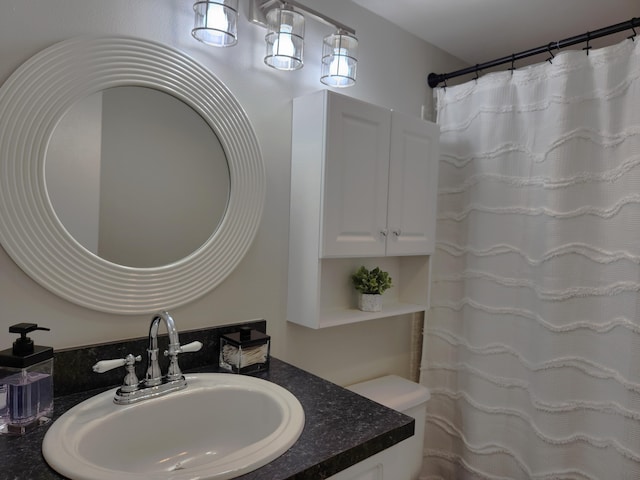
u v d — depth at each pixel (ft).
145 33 3.95
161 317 3.59
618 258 5.02
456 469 6.51
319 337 5.62
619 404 4.99
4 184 3.28
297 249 5.03
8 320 3.35
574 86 5.30
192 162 4.28
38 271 3.44
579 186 5.29
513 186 5.89
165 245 4.13
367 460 3.10
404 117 5.56
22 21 3.33
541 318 5.53
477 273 6.24
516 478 5.82
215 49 4.43
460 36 6.70
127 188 3.89
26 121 3.35
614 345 5.05
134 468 3.22
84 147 3.65
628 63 4.95
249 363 4.17
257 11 4.69
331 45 4.99
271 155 4.94
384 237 5.39
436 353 6.73
